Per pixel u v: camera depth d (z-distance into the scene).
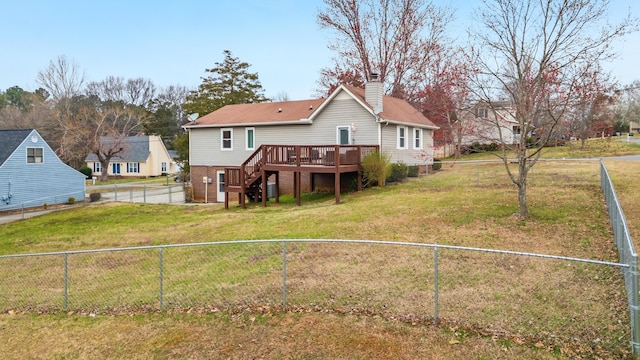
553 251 8.44
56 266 11.21
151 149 54.91
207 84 44.88
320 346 5.44
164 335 6.19
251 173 19.52
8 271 11.07
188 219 16.72
